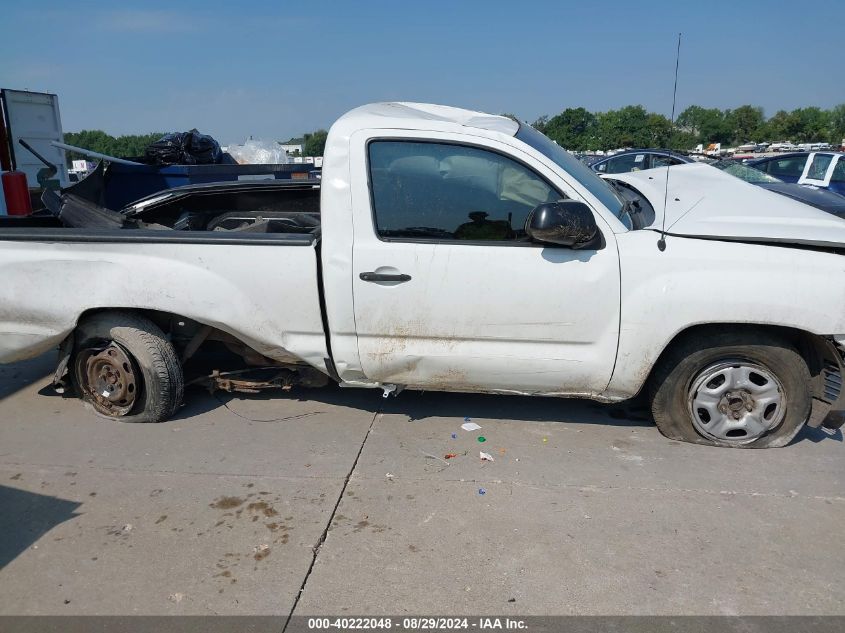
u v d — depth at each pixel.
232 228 4.84
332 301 3.59
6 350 4.04
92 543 2.89
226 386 4.29
